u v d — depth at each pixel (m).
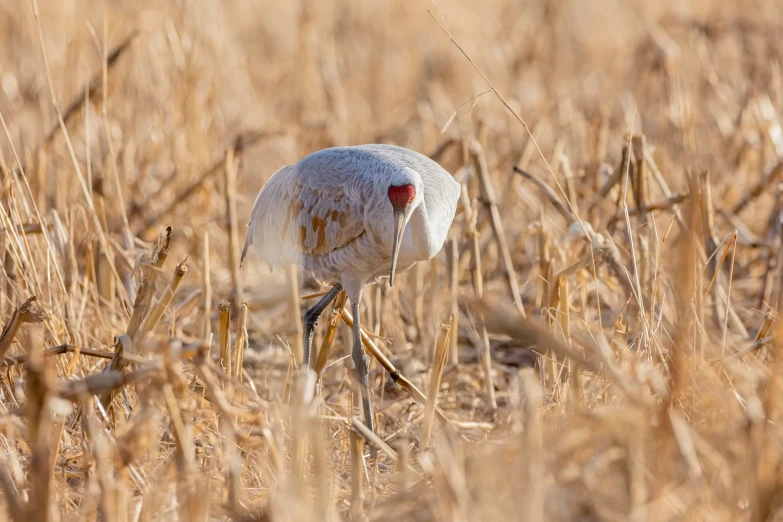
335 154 10.16
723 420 6.84
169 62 14.92
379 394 10.48
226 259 13.60
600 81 18.50
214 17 15.98
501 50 19.25
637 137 10.88
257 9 22.02
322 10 20.92
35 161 12.07
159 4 16.52
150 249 12.27
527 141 14.00
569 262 11.16
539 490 5.66
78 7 16.50
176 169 14.02
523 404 7.26
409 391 9.16
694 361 7.29
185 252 13.09
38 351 5.86
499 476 6.06
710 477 6.31
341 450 8.08
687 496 6.09
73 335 8.98
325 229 9.97
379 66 19.03
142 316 7.80
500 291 11.94
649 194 12.45
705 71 16.47
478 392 10.42
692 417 7.08
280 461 6.66
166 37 14.47
